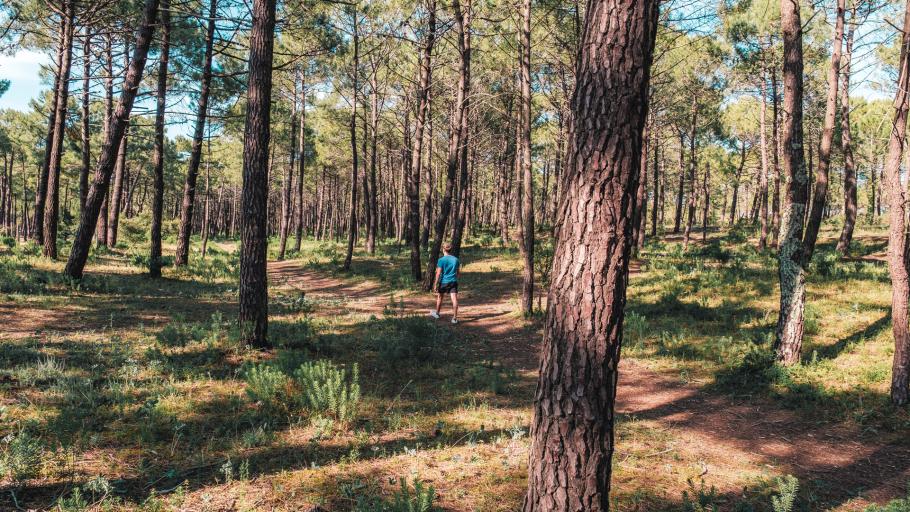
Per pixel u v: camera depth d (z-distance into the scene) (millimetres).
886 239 24547
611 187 2504
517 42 16453
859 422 5840
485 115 26328
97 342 6816
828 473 4707
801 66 7629
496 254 23188
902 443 5289
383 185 44906
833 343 8453
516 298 14367
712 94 23547
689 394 7035
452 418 5551
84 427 4312
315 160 42969
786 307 7539
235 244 42938
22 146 43562
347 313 11453
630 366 8289
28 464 3514
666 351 8844
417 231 17312
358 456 4324
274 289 15695
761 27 18516
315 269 22328
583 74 2598
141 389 5355
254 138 7215
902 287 6035
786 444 5391
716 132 31719
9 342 6363
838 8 13758
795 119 7570
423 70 18672
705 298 11922
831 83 14188
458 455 4480
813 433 5672
